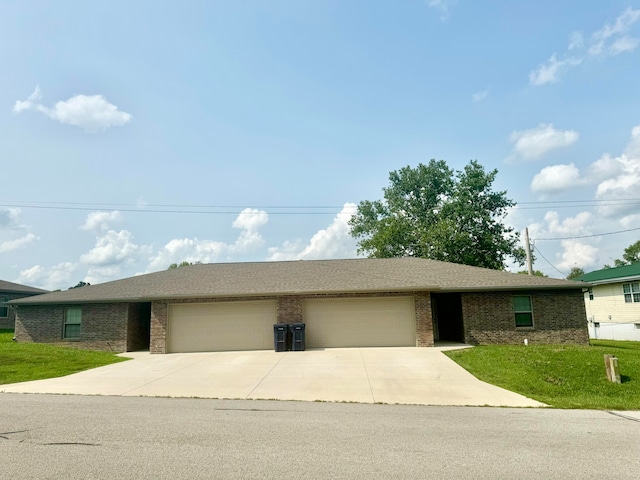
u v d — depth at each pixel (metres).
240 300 18.27
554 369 12.55
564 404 9.36
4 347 16.52
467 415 8.10
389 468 5.04
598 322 29.66
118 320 18.62
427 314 17.91
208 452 5.59
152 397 9.73
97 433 6.48
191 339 18.08
